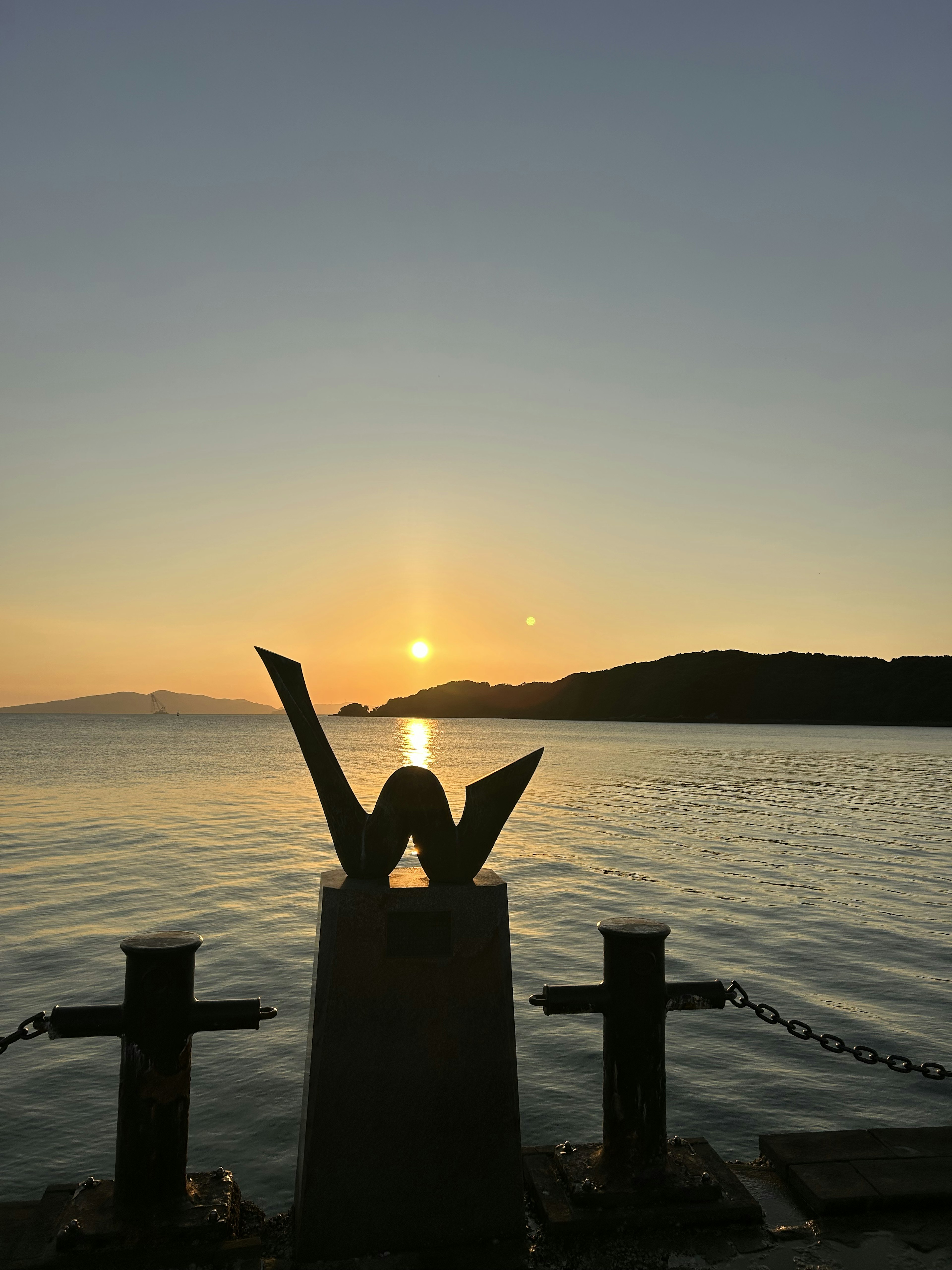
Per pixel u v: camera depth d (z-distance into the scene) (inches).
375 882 139.2
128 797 1369.3
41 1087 288.0
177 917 511.5
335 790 144.2
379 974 131.5
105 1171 234.2
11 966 402.6
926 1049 325.4
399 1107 128.8
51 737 4857.3
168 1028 129.4
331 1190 126.0
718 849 871.1
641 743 4581.7
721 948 468.4
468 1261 125.2
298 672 146.8
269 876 658.2
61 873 663.8
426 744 4402.1
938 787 1786.4
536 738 5408.5
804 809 1310.3
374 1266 123.3
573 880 674.8
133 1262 122.1
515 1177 131.3
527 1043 332.2
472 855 140.8
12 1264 121.0
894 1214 141.2
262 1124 258.5
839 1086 292.2
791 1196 146.9
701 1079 298.5
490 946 134.6
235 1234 130.6
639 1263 126.4
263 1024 338.3
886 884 681.0
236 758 2711.6
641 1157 141.5
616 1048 143.3
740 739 5142.7
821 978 415.5
